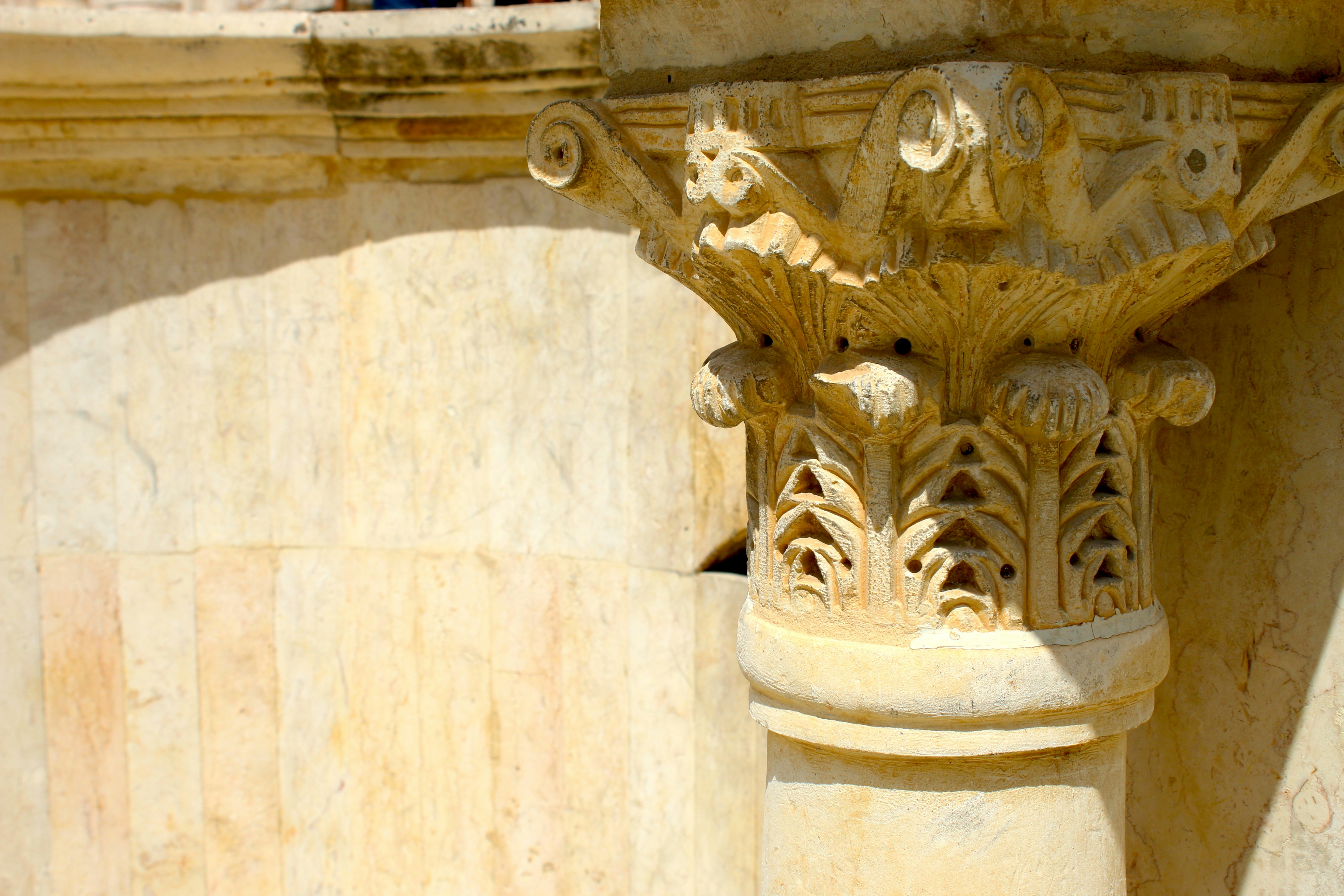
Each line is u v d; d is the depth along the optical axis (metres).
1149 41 1.52
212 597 3.13
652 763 2.83
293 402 3.07
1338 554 1.99
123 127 2.86
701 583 2.73
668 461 2.74
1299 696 2.07
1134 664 1.76
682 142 1.69
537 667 2.94
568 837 2.95
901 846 1.76
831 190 1.54
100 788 3.18
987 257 1.44
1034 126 1.35
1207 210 1.55
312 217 3.01
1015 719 1.70
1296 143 1.60
